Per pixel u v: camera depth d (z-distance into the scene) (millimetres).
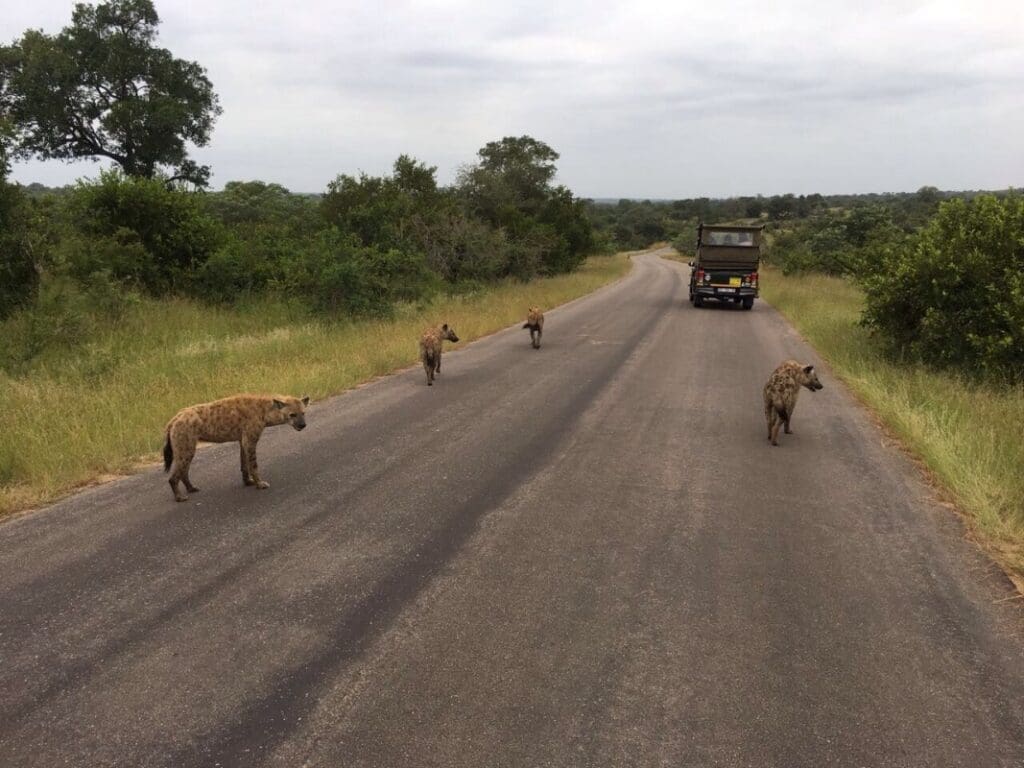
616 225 99812
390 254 19312
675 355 14070
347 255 17594
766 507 6055
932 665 3775
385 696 3475
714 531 5531
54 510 5781
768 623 4184
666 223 105312
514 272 30484
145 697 3445
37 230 15570
